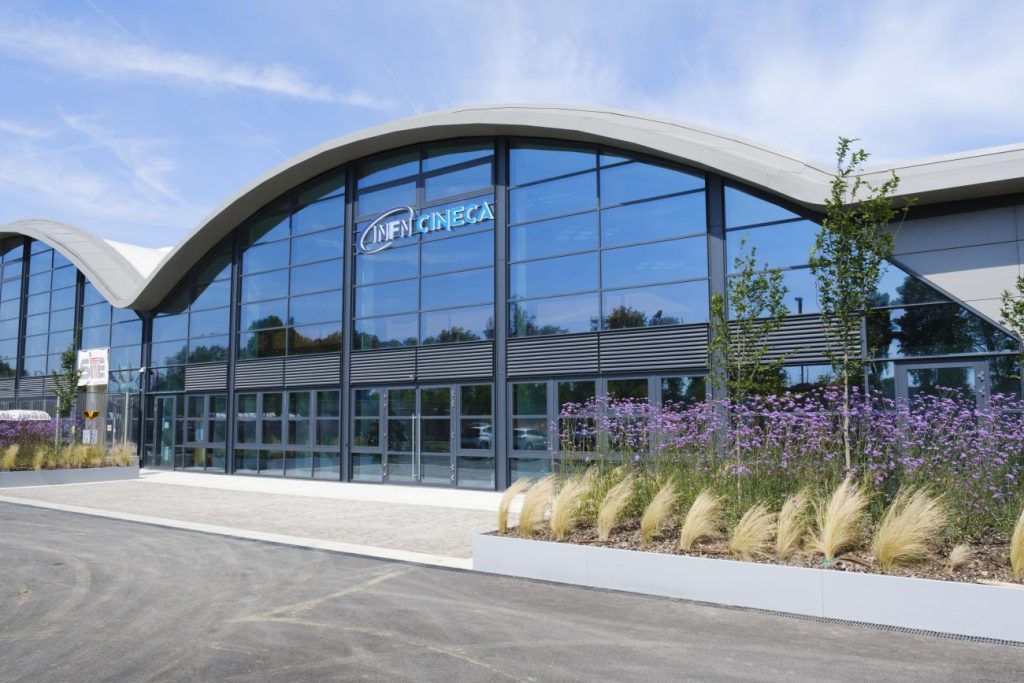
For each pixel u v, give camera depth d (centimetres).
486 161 1966
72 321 3316
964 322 1305
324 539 1141
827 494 854
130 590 830
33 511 1543
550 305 1802
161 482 2195
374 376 2109
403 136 2055
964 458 841
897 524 731
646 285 1666
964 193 1296
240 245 2566
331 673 561
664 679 543
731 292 1543
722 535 874
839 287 988
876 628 662
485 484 1845
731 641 629
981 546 765
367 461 2097
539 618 705
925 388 1323
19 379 3578
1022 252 1273
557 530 919
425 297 2033
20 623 702
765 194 1535
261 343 2455
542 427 1772
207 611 739
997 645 612
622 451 1104
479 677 550
